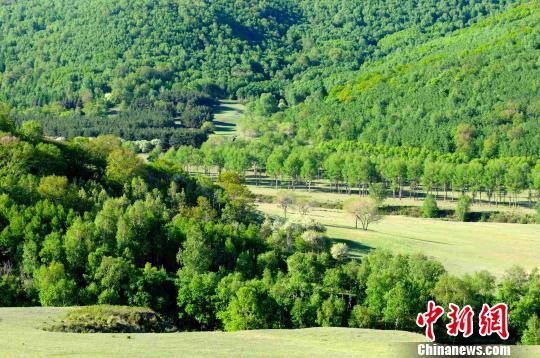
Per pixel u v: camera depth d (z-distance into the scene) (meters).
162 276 123.94
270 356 62.19
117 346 63.84
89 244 129.62
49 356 57.28
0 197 141.50
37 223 134.62
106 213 139.38
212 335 75.19
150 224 142.88
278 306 113.62
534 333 109.75
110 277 119.56
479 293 121.25
